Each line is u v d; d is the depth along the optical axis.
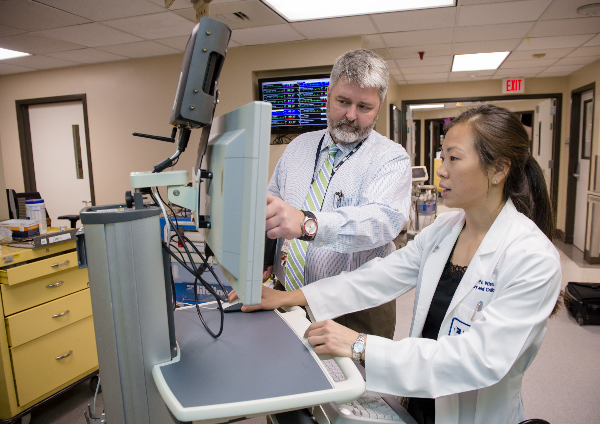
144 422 0.72
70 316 2.14
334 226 0.95
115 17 2.99
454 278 0.94
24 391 1.93
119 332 0.69
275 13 3.06
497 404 0.82
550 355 2.67
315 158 1.33
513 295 0.74
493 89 6.43
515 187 0.87
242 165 0.60
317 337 0.79
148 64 4.30
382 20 3.29
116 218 0.66
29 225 2.05
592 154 4.93
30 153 4.98
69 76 4.61
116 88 4.46
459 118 0.87
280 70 4.08
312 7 2.96
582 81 5.38
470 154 0.83
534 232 0.83
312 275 1.24
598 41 4.03
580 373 2.43
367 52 1.14
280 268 1.31
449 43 4.07
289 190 1.34
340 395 0.64
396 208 1.08
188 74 0.66
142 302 0.69
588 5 3.01
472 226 0.93
